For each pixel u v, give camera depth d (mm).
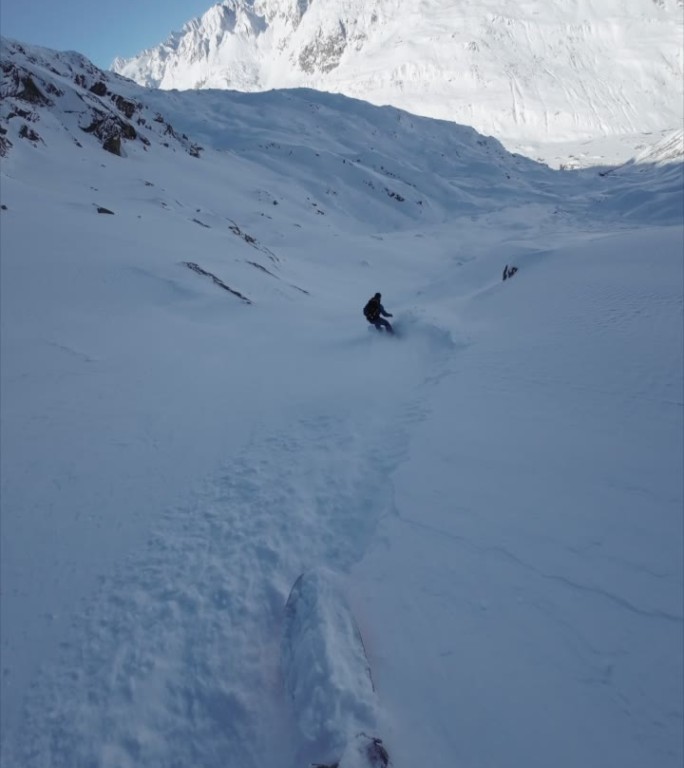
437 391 7547
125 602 4066
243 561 4422
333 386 8930
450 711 2867
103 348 10422
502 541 4098
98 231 19766
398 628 3471
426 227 82125
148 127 69625
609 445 5195
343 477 5629
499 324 11023
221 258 22703
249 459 6316
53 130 48188
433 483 5039
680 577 3512
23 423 7133
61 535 4938
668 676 2881
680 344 7250
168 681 3377
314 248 48062
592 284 12227
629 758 2500
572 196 109062
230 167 78062
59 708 3254
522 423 5980
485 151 146750
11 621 3951
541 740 2646
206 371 9930
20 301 11938
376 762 2529
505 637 3279
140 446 6727
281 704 3160
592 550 3865
